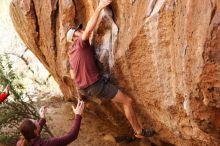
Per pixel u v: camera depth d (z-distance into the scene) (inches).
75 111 165.5
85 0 190.7
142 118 187.9
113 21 173.2
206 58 125.0
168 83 155.8
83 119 255.6
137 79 171.0
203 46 124.4
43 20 222.1
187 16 131.2
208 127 141.1
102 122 248.7
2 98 187.0
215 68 124.4
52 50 225.0
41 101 298.7
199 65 128.8
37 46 245.0
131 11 161.3
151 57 157.9
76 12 195.6
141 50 160.2
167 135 183.8
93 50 181.2
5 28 408.8
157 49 152.8
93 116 255.6
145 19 152.0
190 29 130.2
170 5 140.9
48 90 316.5
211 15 120.7
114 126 239.0
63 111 277.6
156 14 146.3
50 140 153.5
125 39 165.5
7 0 425.4
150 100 171.6
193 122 152.8
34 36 237.5
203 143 162.6
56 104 290.4
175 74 147.6
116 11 172.2
